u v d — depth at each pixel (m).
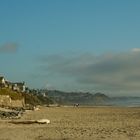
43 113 111.69
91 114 105.31
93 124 57.06
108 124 57.12
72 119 74.25
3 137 36.31
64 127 49.41
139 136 37.31
